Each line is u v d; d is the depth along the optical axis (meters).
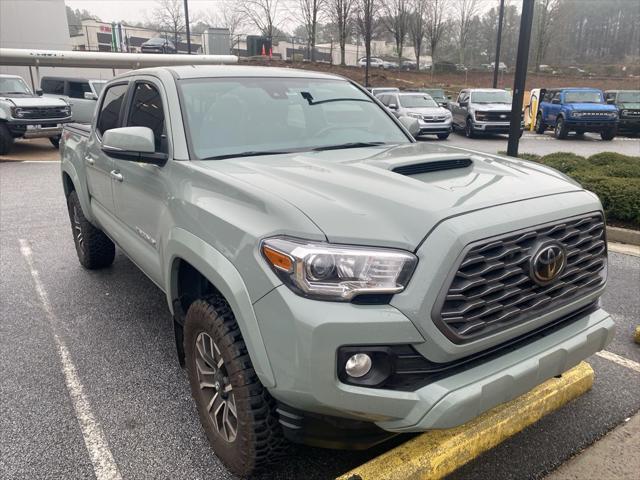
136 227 3.56
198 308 2.52
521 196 2.35
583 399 3.19
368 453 2.75
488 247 2.07
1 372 3.57
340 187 2.36
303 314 1.95
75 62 19.64
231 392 2.44
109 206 4.18
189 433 2.95
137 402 3.24
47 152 16.05
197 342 2.67
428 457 2.43
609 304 4.54
